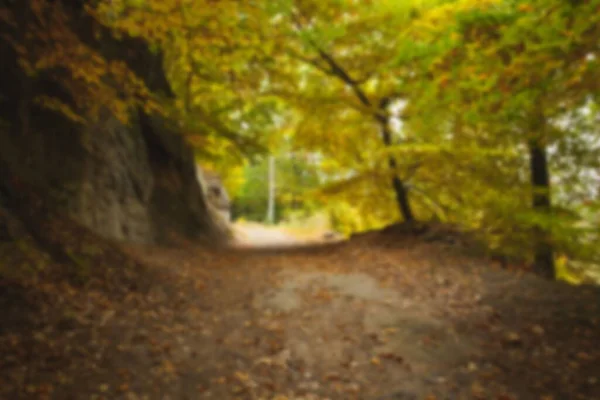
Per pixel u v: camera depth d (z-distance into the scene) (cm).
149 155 1307
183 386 399
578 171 791
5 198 555
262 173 4312
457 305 629
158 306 571
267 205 4400
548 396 400
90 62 451
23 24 508
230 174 3050
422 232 1052
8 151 609
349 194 1214
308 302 663
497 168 913
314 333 550
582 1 371
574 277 988
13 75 641
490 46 446
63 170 762
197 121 903
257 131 1243
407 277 762
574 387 410
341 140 1177
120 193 980
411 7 803
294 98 1077
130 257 719
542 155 807
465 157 893
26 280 474
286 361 473
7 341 382
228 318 583
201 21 462
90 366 390
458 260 838
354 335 543
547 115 600
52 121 756
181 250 1095
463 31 459
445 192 1159
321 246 1309
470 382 433
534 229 783
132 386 380
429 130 962
